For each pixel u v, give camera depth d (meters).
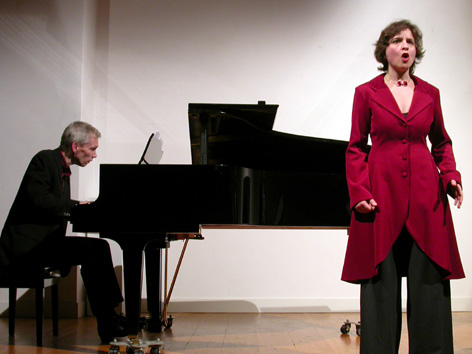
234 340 3.09
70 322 3.84
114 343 2.61
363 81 4.63
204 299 4.45
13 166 4.13
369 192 1.73
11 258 2.94
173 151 4.59
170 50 4.66
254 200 2.71
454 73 4.66
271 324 3.77
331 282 4.50
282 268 4.51
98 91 4.61
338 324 3.77
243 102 4.62
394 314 1.70
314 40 4.67
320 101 4.63
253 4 4.70
